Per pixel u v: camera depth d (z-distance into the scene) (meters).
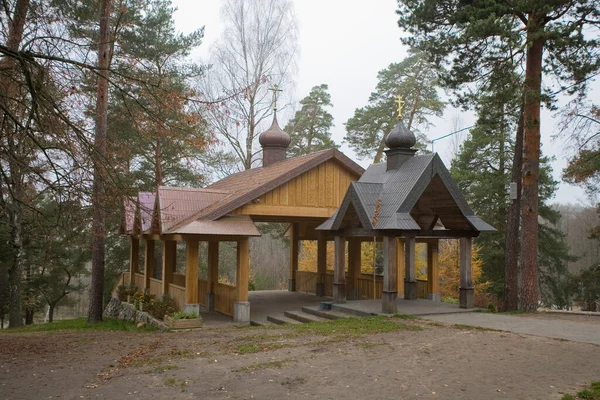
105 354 9.62
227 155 27.91
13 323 23.33
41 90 8.77
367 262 31.08
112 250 31.25
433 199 14.55
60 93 9.81
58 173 9.95
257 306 19.08
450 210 14.44
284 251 51.00
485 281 30.66
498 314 13.69
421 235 13.62
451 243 32.72
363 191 13.97
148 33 20.48
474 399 6.14
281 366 7.86
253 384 6.93
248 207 16.67
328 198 18.22
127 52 16.70
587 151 19.95
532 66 15.18
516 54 14.66
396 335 10.27
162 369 7.90
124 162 13.18
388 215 13.17
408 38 16.67
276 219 20.88
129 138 19.69
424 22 16.06
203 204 17.25
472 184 30.58
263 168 21.25
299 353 8.77
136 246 23.50
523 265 15.70
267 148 22.78
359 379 7.06
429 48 15.77
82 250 30.72
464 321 12.07
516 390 6.43
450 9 15.70
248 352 9.01
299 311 16.22
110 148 12.24
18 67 9.26
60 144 9.67
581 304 30.22
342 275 15.49
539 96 14.10
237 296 16.12
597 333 10.25
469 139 32.03
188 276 15.48
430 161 13.57
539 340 9.48
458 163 31.42
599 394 6.07
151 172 27.75
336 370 7.55
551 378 6.90
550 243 30.59
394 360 8.09
